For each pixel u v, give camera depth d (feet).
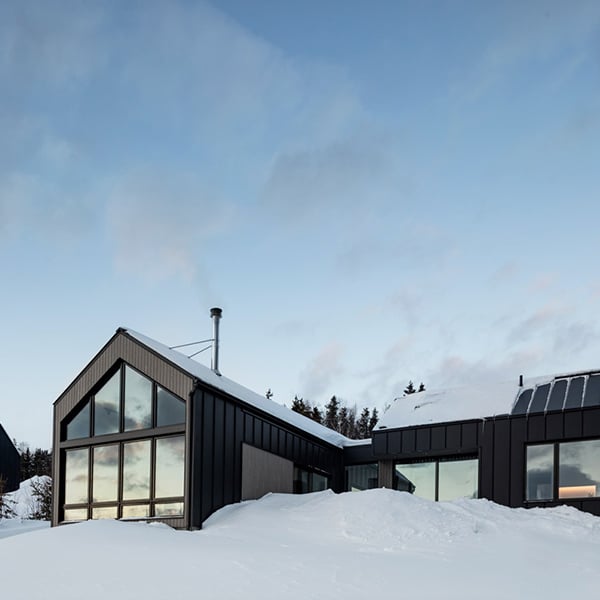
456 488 45.09
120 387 43.14
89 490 42.96
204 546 28.17
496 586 21.16
